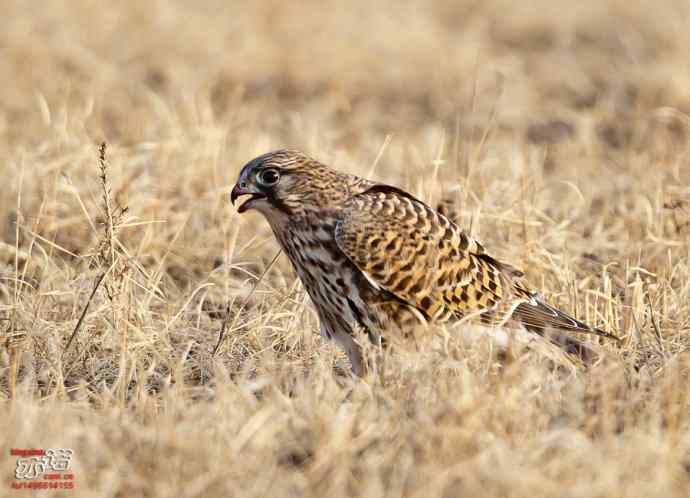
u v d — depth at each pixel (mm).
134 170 15734
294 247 11242
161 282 13242
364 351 10141
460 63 24453
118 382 10141
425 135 19906
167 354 11188
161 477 8352
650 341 11336
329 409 9203
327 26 26734
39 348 11164
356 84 23938
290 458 8891
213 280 13477
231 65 24000
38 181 15047
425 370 9609
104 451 8703
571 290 12352
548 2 30469
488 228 13836
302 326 11773
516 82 23750
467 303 10914
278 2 28094
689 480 8625
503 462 8250
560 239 13719
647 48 26312
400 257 10734
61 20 25391
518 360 9891
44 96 21047
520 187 14492
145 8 26500
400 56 25109
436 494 8023
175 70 23266
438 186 14852
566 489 8000
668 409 9273
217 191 14891
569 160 18219
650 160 17297
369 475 8305
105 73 22609
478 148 14352
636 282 11906
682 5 28875
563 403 9469
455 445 8594
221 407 9242
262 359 10852
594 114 21188
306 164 11047
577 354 10688
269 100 22688
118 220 12344
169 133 17078
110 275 11938
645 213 14500
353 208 10852
